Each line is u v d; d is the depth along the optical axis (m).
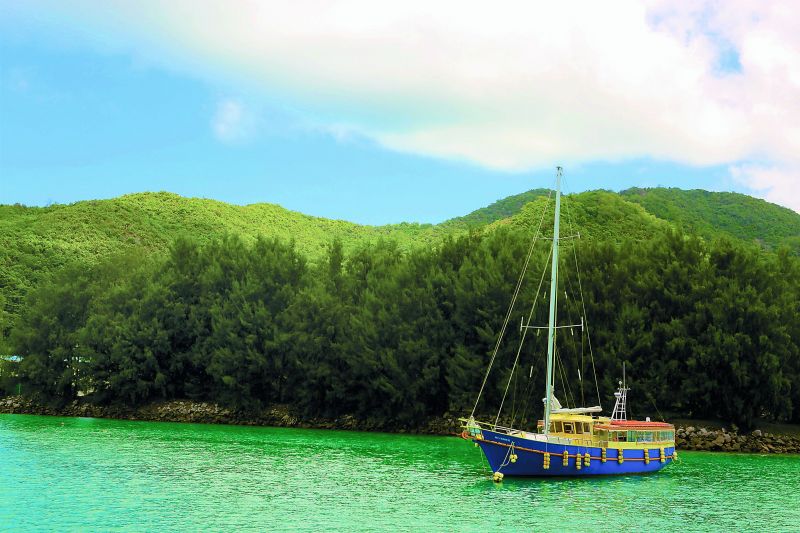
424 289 92.81
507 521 41.50
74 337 106.06
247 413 100.06
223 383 100.88
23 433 78.94
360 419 95.62
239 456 65.38
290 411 99.62
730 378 80.75
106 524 38.84
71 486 48.62
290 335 97.75
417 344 90.12
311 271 107.50
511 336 87.38
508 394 85.56
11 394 111.19
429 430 90.69
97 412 103.94
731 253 86.00
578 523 41.72
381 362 92.06
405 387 90.44
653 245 89.69
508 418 86.38
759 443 79.06
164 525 38.91
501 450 51.84
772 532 41.28
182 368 104.06
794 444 79.12
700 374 80.44
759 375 79.19
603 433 55.25
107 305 106.00
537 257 88.94
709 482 56.41
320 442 78.94
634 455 56.69
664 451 59.34
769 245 193.38
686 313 83.94
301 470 57.84
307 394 97.06
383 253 106.25
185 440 76.88
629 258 88.06
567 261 89.31
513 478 53.09
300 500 45.88
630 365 81.19
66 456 62.00
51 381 105.56
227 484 50.75
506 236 96.50
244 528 38.72
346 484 51.78
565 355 85.12
